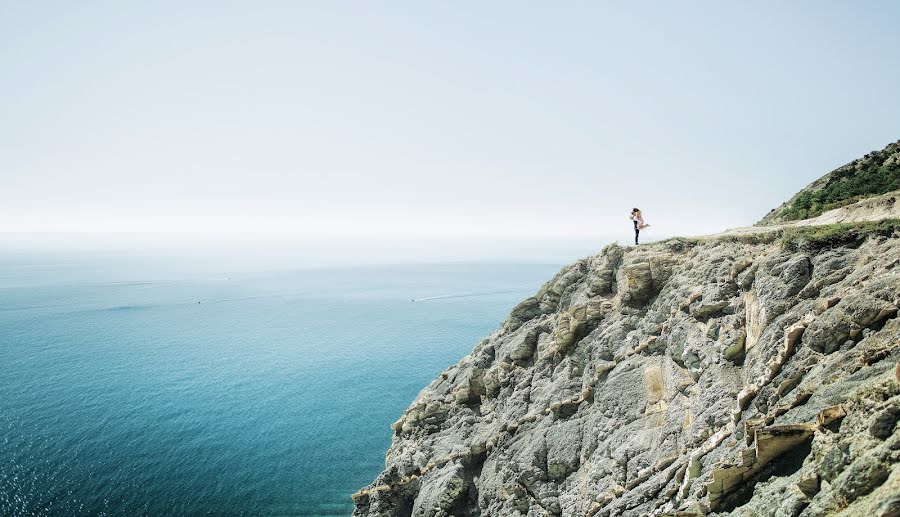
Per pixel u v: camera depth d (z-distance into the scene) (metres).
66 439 82.19
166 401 104.44
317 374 127.69
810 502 13.41
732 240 32.94
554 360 39.50
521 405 38.75
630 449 27.06
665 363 29.44
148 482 67.62
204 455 77.31
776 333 21.89
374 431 89.19
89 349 150.88
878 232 22.41
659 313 32.84
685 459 22.56
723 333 26.09
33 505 60.81
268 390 113.62
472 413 44.28
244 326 194.62
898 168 50.88
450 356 146.88
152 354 146.75
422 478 40.78
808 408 16.55
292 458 76.69
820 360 18.77
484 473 36.97
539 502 31.33
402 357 145.88
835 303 19.97
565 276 45.09
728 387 23.59
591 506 26.69
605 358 34.25
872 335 17.25
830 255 23.06
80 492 64.44
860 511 11.58
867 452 12.70
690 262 33.62
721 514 16.42
